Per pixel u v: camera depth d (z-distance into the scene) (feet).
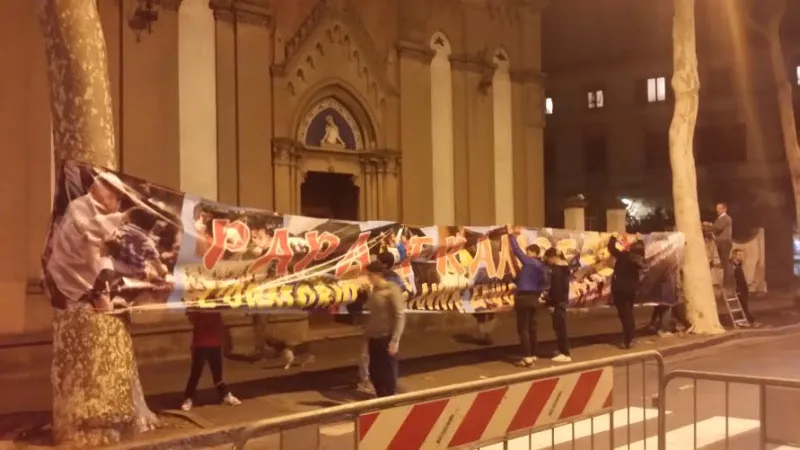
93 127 26.35
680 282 56.08
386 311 30.55
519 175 65.67
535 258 41.93
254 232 31.40
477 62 62.28
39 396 32.83
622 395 34.55
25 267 38.24
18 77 38.09
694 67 53.78
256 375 38.04
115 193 26.81
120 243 26.86
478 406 18.42
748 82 133.69
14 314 37.81
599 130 142.82
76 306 25.84
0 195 37.52
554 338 52.03
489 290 41.32
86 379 25.55
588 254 47.88
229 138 46.32
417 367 40.68
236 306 30.35
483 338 48.60
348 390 34.73
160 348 41.45
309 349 45.47
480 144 62.54
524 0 66.03
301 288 32.86
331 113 52.85
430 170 58.29
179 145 44.09
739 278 59.21
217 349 31.17
